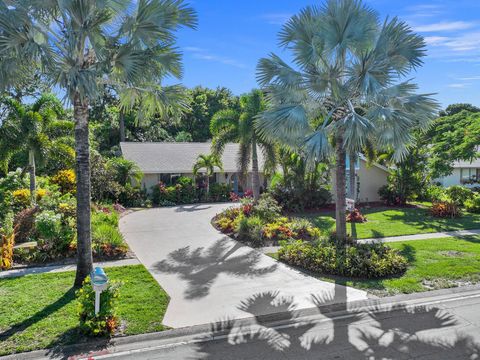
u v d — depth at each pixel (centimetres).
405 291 884
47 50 810
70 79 763
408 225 1719
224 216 1764
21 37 791
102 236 1203
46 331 663
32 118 1498
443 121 2250
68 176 1956
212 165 2527
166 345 639
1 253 1012
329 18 1104
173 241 1395
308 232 1456
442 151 2088
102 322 643
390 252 1084
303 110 1135
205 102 4716
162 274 1005
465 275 997
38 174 2128
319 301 822
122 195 2266
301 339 663
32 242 1234
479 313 773
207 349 627
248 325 718
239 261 1135
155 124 4250
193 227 1658
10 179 1480
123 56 873
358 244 1149
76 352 610
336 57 1166
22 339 636
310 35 1144
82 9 794
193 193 2517
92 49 904
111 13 902
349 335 679
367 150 2097
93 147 2322
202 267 1072
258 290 889
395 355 609
